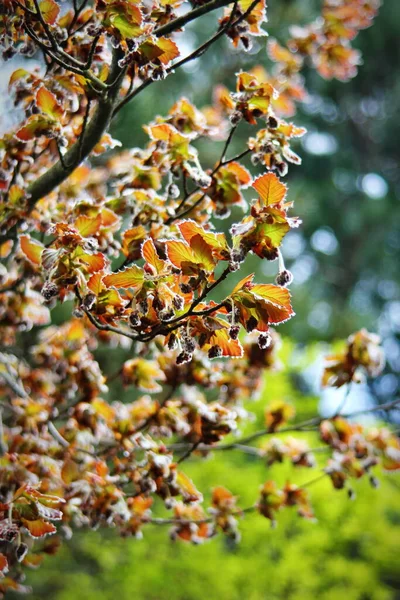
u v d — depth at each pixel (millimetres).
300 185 4453
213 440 1103
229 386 1209
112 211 1041
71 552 2072
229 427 1104
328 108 4906
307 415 2014
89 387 1131
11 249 1111
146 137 2092
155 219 1031
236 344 870
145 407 1139
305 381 2523
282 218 834
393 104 4863
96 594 1845
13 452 1104
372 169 5055
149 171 1061
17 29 965
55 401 1170
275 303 838
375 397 4953
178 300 852
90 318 906
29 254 1026
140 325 890
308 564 1772
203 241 843
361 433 1196
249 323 842
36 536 930
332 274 4770
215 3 962
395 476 1877
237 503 1738
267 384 1814
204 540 1151
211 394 1539
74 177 1163
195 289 853
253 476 1757
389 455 1180
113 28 931
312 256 4766
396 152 5070
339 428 1178
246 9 1002
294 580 1794
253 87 988
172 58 935
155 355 1144
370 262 4695
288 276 834
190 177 1006
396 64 4656
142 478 1051
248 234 839
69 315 1988
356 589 1849
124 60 936
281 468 1761
